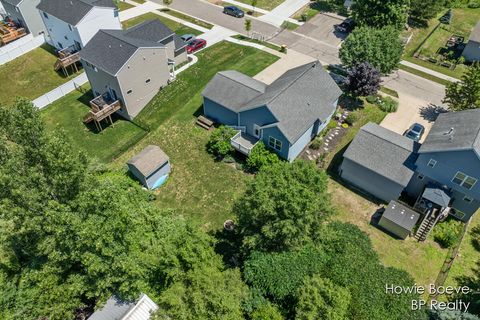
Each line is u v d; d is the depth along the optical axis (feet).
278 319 71.20
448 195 95.96
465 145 88.38
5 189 73.56
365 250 83.41
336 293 70.44
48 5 156.97
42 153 76.89
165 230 85.40
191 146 121.49
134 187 101.09
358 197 106.22
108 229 69.36
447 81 150.71
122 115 135.95
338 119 130.00
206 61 159.02
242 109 113.19
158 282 76.38
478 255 92.99
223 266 80.18
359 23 166.81
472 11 206.18
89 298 75.97
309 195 75.77
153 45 130.93
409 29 185.16
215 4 206.59
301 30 182.50
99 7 152.25
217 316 65.87
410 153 100.89
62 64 152.15
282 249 80.33
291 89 114.42
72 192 79.82
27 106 83.66
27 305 72.02
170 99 139.95
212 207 103.45
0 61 162.61
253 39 175.01
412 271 88.99
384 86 148.05
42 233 75.46
